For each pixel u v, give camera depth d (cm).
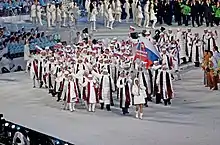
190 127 2741
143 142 2506
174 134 2625
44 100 3484
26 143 2272
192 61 4403
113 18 5362
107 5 5356
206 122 2827
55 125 2841
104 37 4875
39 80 3888
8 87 3953
